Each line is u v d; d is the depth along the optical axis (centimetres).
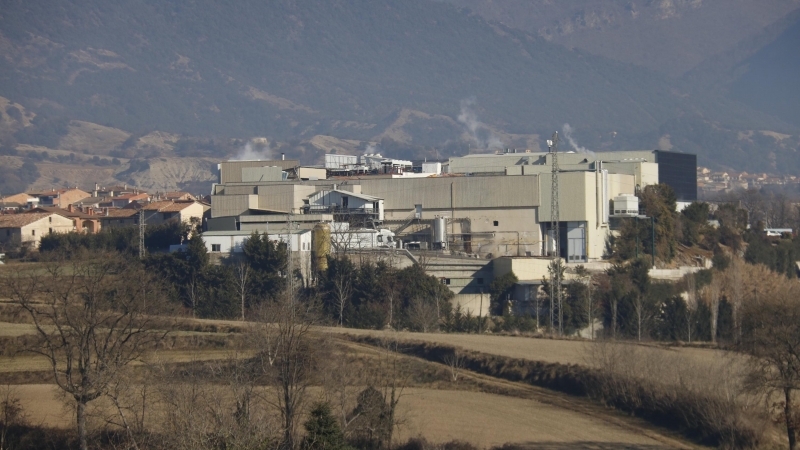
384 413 13912
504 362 18800
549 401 16700
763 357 14050
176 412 12175
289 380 13762
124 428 13075
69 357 13912
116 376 13638
